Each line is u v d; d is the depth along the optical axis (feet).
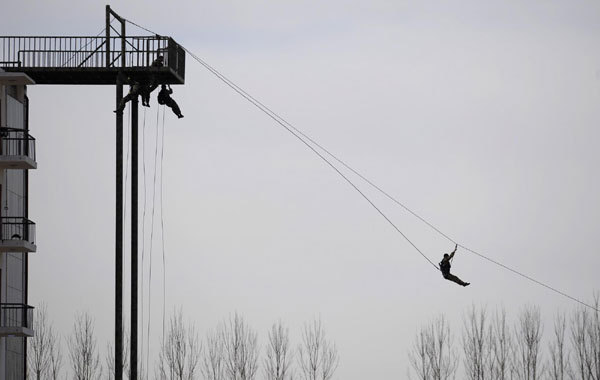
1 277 476.95
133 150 436.35
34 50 442.09
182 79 443.73
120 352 432.66
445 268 442.09
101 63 435.94
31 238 485.97
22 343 502.38
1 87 468.34
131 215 437.99
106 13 436.76
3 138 472.03
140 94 435.12
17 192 492.95
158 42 432.66
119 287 434.71
